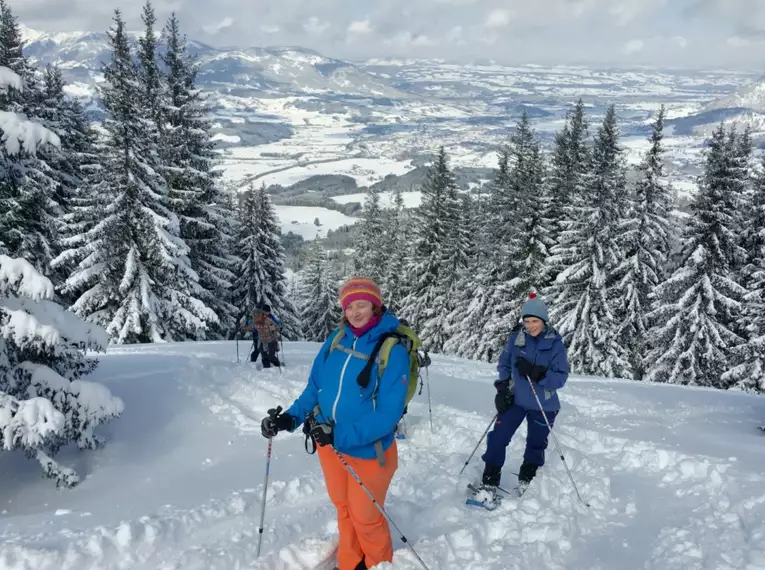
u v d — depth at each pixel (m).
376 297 3.43
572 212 25.50
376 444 3.48
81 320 6.53
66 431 6.07
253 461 6.36
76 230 21.39
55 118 22.17
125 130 19.88
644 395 9.69
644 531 4.57
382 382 3.39
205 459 6.44
